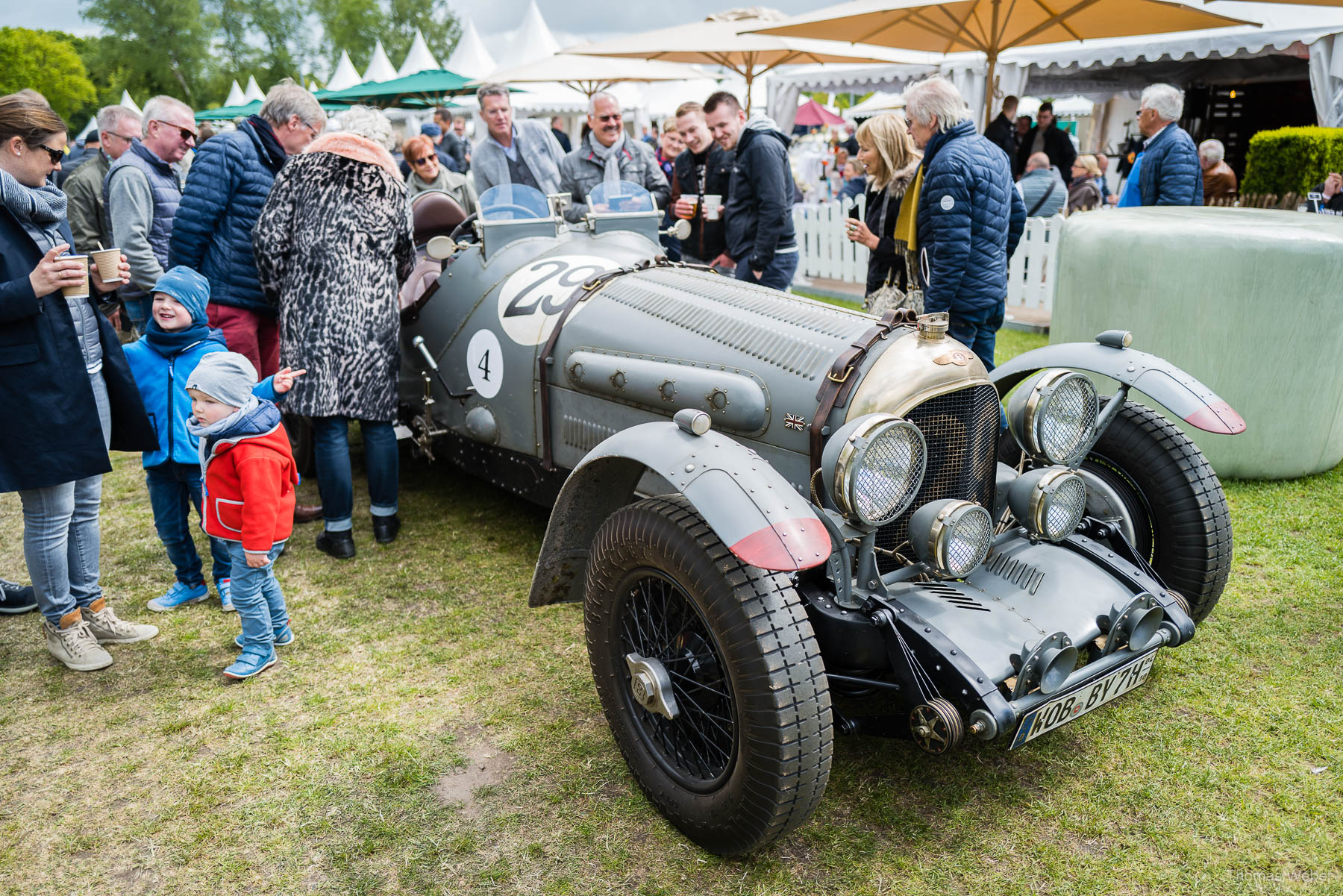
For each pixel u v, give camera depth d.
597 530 2.54
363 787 2.35
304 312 3.45
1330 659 2.82
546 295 3.26
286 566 3.64
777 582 1.92
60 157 2.71
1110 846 2.10
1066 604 2.24
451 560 3.68
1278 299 3.90
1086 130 18.44
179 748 2.52
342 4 69.62
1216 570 2.67
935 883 2.01
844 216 9.56
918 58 11.01
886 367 2.28
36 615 3.35
